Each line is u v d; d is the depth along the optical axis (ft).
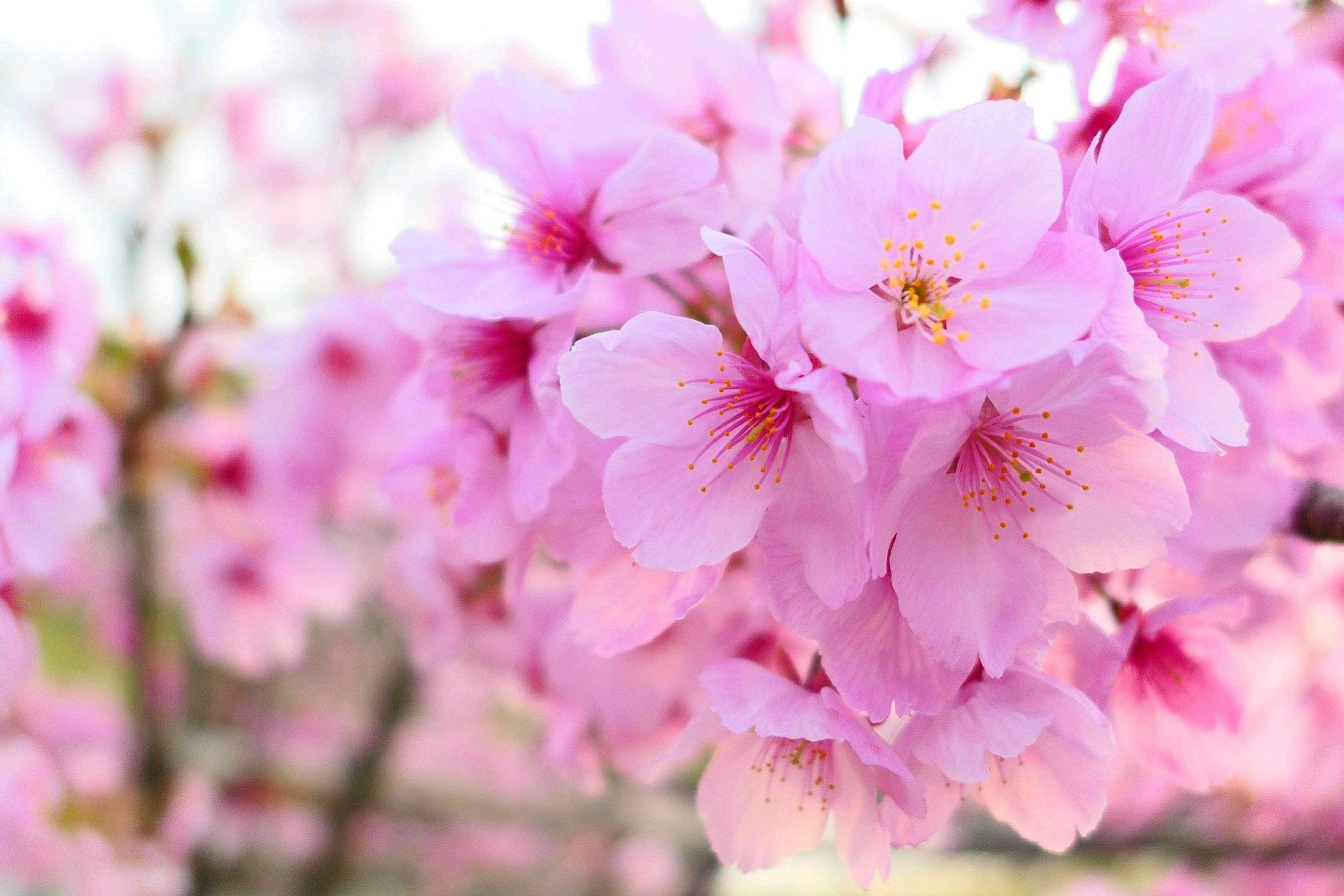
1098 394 0.81
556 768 1.32
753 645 0.96
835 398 0.80
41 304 1.09
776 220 0.88
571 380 0.84
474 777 2.82
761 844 0.92
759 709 0.87
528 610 1.20
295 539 1.79
